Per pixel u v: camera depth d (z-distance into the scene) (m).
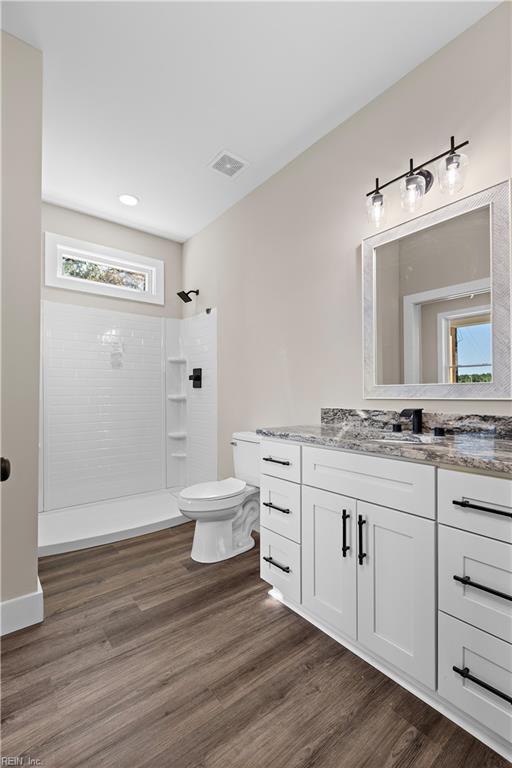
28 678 1.31
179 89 1.90
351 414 2.01
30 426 1.64
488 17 1.50
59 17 1.52
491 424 1.46
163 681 1.30
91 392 3.27
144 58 1.72
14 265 1.60
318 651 1.46
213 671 1.35
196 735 1.10
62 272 3.17
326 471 1.52
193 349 3.61
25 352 1.63
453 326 1.60
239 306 2.95
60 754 1.04
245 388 2.87
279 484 1.77
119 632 1.57
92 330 3.29
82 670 1.35
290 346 2.45
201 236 3.50
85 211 3.18
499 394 1.45
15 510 1.60
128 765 1.01
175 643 1.50
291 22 1.54
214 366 3.26
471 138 1.55
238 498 2.28
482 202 1.50
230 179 2.69
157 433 3.65
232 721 1.14
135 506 3.22
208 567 2.18
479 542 1.03
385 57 1.71
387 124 1.88
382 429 1.85
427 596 1.16
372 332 1.91
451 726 1.12
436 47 1.65
